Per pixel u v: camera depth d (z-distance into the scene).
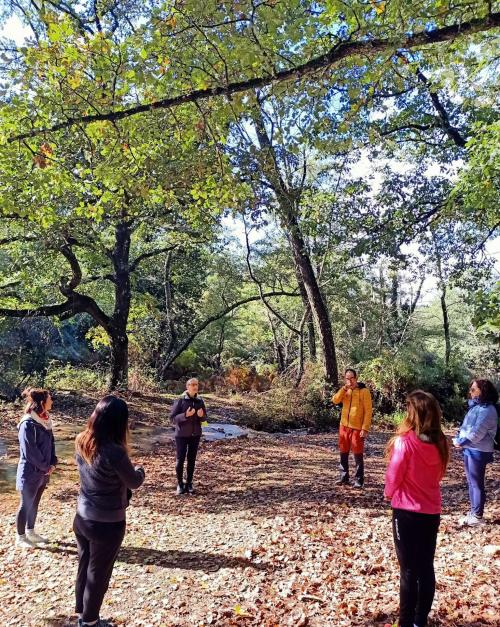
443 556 5.40
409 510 3.62
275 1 5.15
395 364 20.67
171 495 8.40
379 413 19.62
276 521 6.89
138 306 26.39
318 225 16.53
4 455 11.10
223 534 6.50
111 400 3.86
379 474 9.91
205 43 6.07
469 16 5.25
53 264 18.92
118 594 4.81
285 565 5.41
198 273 30.62
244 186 8.02
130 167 8.24
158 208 17.70
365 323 29.25
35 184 8.66
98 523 3.72
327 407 18.59
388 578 4.97
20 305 20.12
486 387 6.39
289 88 5.93
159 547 6.04
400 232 15.21
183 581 5.07
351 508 7.32
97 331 23.08
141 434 14.52
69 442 12.85
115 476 3.74
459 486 8.72
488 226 13.95
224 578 5.13
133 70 6.01
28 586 4.96
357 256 15.83
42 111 7.25
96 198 13.20
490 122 12.59
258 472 10.20
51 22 6.57
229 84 5.93
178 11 5.55
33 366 25.55
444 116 14.49
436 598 4.40
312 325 24.92
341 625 4.15
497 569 4.89
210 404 22.50
